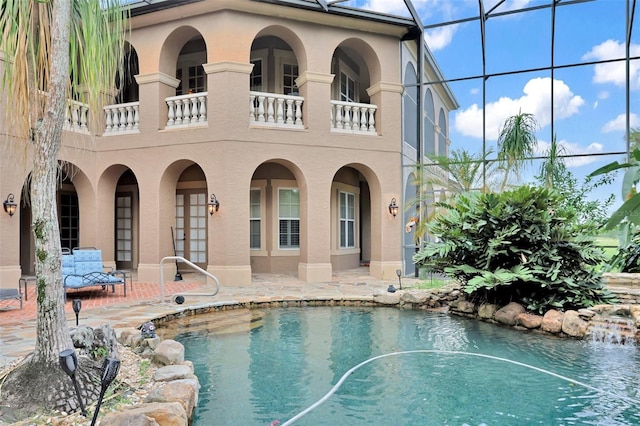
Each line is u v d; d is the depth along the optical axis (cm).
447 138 1825
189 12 1134
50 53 391
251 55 1405
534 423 393
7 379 370
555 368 536
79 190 1230
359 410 419
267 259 1380
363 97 1642
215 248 1123
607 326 648
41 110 403
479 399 445
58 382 359
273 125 1162
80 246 1226
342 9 1154
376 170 1249
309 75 1187
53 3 387
